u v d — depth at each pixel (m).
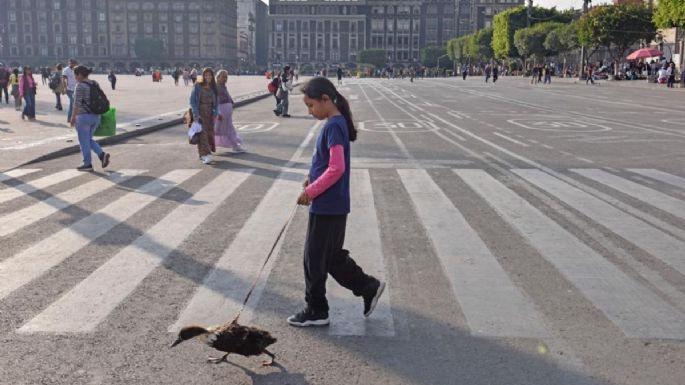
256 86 57.38
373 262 6.09
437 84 66.81
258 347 3.88
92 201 8.66
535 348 4.28
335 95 4.39
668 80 49.12
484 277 5.68
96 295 5.19
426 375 3.92
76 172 10.99
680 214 8.09
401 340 4.41
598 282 5.57
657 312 4.92
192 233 7.05
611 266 6.01
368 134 17.45
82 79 10.99
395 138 16.42
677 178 10.58
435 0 169.00
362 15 168.50
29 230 7.15
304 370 3.99
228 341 3.82
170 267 5.89
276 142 15.45
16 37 156.00
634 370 4.00
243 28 193.12
